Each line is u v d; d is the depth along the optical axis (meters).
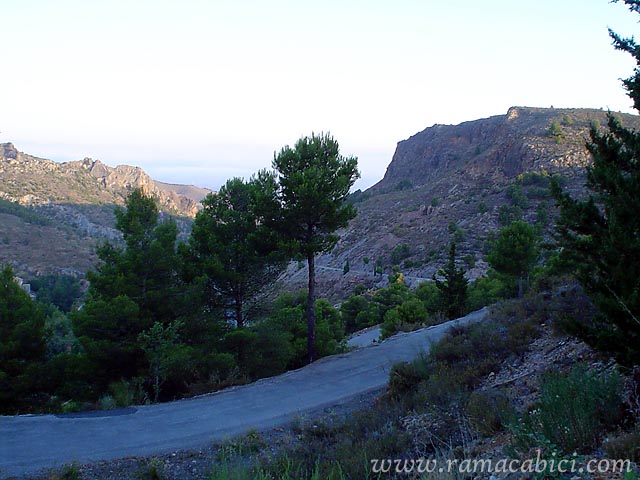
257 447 8.78
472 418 7.15
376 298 62.38
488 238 103.75
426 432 7.36
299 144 21.81
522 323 12.36
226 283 21.92
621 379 6.47
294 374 16.77
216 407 12.59
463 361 11.49
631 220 5.95
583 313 10.59
